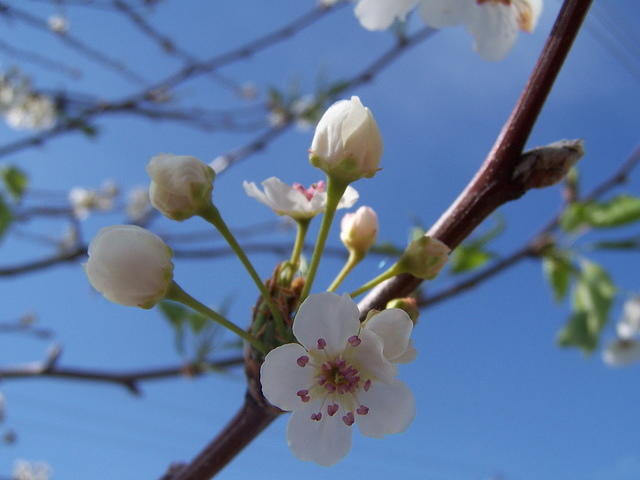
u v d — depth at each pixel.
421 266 0.10
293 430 0.09
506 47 0.11
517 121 0.10
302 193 0.11
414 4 0.11
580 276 0.25
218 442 0.10
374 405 0.09
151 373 0.23
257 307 0.10
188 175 0.10
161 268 0.09
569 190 0.26
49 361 0.23
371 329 0.09
